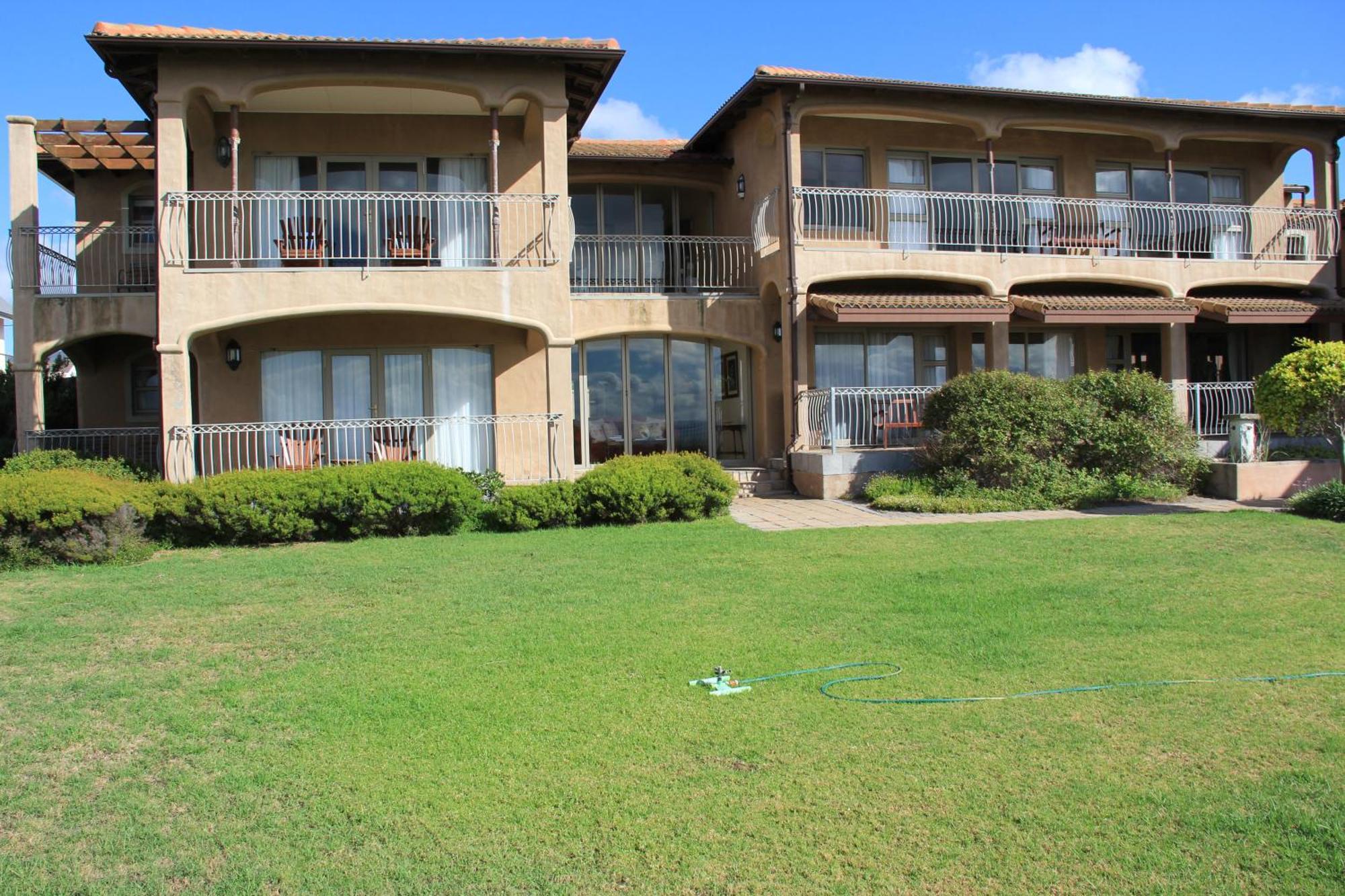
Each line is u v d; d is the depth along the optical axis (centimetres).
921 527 1180
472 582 884
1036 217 1906
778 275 1714
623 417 1797
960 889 349
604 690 566
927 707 528
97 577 945
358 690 573
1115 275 1819
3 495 994
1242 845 374
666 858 372
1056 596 786
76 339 1517
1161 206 1831
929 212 1802
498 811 412
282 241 1455
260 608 796
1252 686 555
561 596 816
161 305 1337
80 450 1611
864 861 367
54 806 427
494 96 1447
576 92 1565
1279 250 2031
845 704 534
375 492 1195
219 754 480
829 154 1838
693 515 1312
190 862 375
